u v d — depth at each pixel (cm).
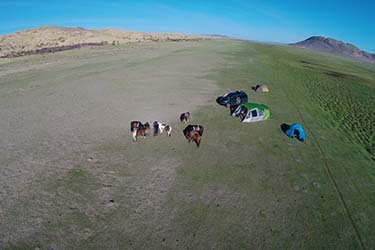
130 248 1094
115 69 4694
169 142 2050
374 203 1530
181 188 1505
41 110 2553
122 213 1285
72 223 1202
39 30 13850
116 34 15688
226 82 4200
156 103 2955
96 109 2658
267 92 3753
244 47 11850
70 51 8006
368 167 1939
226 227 1245
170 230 1202
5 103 2716
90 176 1556
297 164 1873
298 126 2320
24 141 1912
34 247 1067
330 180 1714
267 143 2161
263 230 1245
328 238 1234
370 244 1227
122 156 1805
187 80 4166
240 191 1521
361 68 10231
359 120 3158
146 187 1493
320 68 7681
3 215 1217
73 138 2006
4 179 1466
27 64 5441
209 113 2733
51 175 1538
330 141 2334
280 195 1516
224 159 1861
